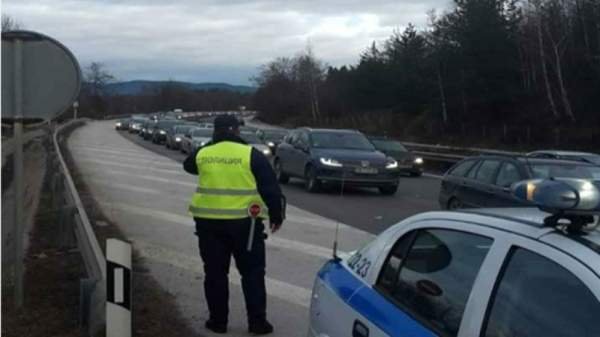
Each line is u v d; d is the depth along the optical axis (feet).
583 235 8.99
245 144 20.66
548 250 8.87
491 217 10.67
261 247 20.83
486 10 177.78
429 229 11.76
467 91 181.88
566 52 171.12
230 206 20.20
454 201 42.34
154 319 21.79
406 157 87.86
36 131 108.37
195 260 31.55
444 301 10.41
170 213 46.55
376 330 11.30
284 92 354.54
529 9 179.73
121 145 145.48
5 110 20.97
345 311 12.64
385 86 248.32
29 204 46.57
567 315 8.25
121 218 43.78
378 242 13.25
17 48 20.85
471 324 9.55
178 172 79.97
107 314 18.26
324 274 14.43
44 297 23.11
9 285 25.30
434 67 197.47
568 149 135.74
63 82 21.18
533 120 160.45
